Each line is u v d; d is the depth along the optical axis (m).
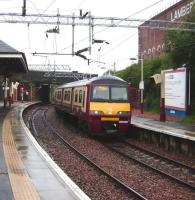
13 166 13.92
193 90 34.31
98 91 26.53
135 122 30.20
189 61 33.50
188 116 31.80
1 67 41.19
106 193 13.37
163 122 30.69
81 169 17.05
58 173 13.05
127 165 18.33
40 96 79.88
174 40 33.50
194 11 33.22
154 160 20.08
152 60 48.44
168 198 13.05
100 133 26.70
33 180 12.07
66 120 38.34
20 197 10.13
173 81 34.50
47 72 71.81
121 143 25.77
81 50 33.84
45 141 24.86
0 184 11.39
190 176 16.62
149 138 25.59
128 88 26.92
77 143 24.47
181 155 21.56
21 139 20.39
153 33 56.50
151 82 45.38
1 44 33.59
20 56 32.56
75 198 10.30
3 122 29.58
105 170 16.92
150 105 44.84
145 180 15.48
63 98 38.78
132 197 13.00
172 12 50.69
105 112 26.33
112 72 61.19
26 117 41.22
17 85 74.94
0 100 67.94
